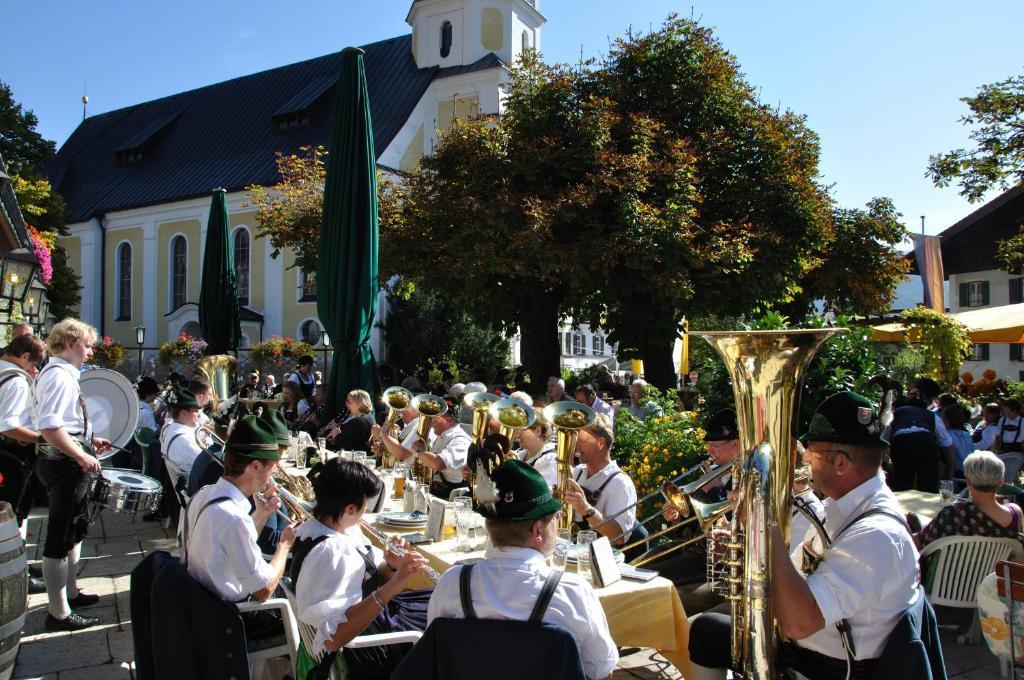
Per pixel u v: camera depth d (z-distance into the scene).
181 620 3.03
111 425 6.36
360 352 8.38
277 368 25.23
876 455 2.61
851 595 2.39
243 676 3.12
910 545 2.48
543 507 2.46
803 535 3.32
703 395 7.92
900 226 20.84
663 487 3.70
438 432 7.17
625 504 4.77
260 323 33.22
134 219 38.19
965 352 15.36
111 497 4.87
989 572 4.56
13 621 3.57
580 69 15.86
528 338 16.09
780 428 2.38
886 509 2.55
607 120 14.25
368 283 8.16
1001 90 12.73
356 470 3.21
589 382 13.13
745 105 15.91
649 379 15.30
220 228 14.08
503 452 5.74
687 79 15.66
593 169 13.92
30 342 5.43
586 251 13.12
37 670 4.39
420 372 27.16
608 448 4.91
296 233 14.95
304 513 3.77
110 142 43.78
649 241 12.89
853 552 2.44
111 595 5.81
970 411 13.17
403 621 3.44
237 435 3.35
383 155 30.59
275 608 3.73
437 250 14.49
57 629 5.04
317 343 30.33
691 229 14.21
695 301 14.17
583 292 14.55
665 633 3.54
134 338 37.88
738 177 15.31
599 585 3.51
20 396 5.02
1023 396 13.69
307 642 3.26
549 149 14.01
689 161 14.01
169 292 36.84
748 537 2.32
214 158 37.94
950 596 4.67
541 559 2.49
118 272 38.75
